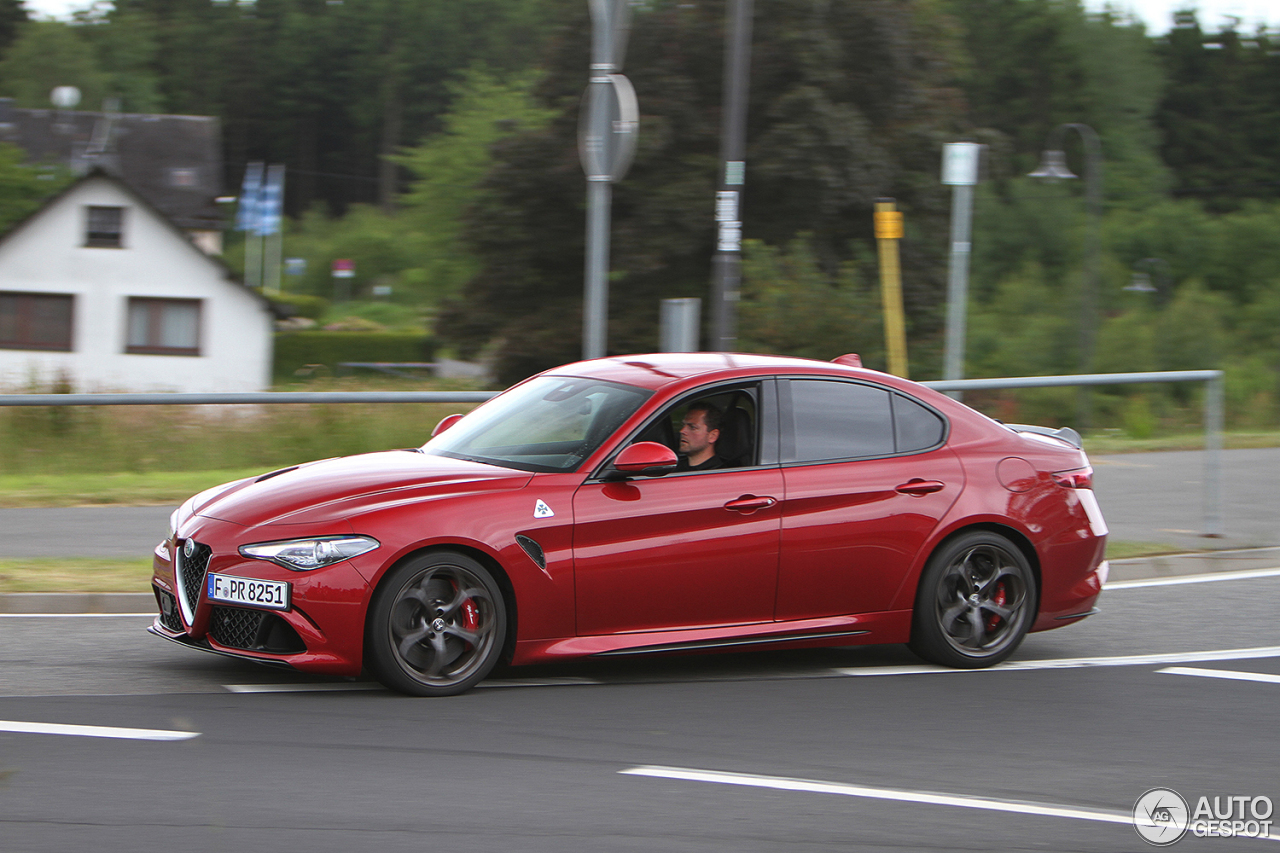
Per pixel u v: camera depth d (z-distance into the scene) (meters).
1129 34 116.38
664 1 49.69
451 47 174.00
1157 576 16.55
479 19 175.00
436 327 57.00
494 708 9.86
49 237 71.81
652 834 7.37
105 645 11.69
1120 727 9.98
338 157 176.88
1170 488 22.58
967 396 27.03
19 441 22.11
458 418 12.22
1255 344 55.31
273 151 175.62
